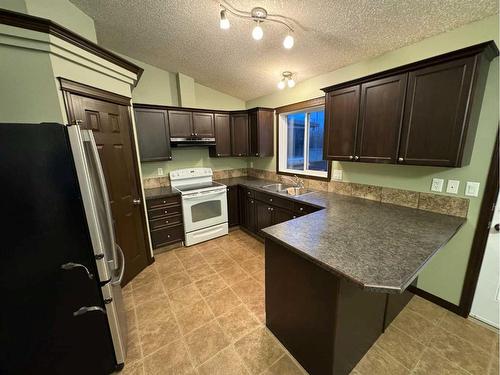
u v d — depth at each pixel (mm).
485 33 1525
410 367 1415
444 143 1550
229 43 2365
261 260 2811
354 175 2523
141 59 2939
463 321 1777
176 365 1469
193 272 2562
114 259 1352
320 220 1778
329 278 1161
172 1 1828
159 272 2572
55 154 1068
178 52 2678
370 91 1925
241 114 3730
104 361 1363
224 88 3773
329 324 1194
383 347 1555
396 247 1296
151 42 2467
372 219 1786
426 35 1779
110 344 1368
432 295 1988
